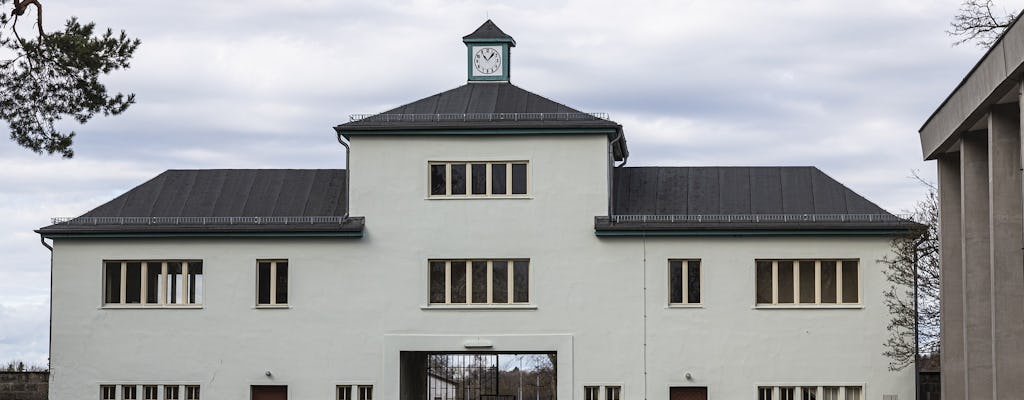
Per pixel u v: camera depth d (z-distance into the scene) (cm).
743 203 4122
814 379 3928
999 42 2569
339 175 4297
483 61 4359
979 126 3061
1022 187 2545
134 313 4062
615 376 3966
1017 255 2777
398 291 4038
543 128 4031
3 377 4091
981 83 2772
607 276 4000
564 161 4047
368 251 4053
